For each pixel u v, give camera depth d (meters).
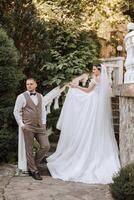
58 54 9.08
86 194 5.73
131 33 6.71
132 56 6.72
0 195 5.57
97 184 6.35
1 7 8.72
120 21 11.66
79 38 9.63
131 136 6.43
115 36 11.61
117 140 7.59
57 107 8.30
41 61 8.74
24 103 6.62
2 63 7.46
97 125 6.83
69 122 6.99
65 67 9.05
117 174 5.80
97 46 10.60
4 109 7.58
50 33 9.41
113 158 6.72
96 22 11.22
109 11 11.55
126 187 5.35
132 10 11.86
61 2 10.14
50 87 9.15
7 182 6.28
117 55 11.48
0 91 7.56
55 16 9.74
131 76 6.65
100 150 6.75
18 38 8.63
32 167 6.61
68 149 6.92
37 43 8.70
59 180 6.55
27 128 6.55
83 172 6.57
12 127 7.83
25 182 6.31
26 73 8.77
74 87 7.19
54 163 6.89
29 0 8.97
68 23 9.65
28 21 8.66
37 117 6.64
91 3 11.20
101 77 7.02
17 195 5.59
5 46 7.57
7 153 7.56
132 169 5.55
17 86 8.16
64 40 9.43
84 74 8.77
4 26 8.63
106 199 5.50
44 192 5.77
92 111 6.88
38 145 7.48
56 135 8.34
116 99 8.15
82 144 6.78
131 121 6.45
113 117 7.95
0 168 7.09
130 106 6.47
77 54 9.36
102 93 6.95
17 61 7.92
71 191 5.87
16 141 7.62
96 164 6.64
